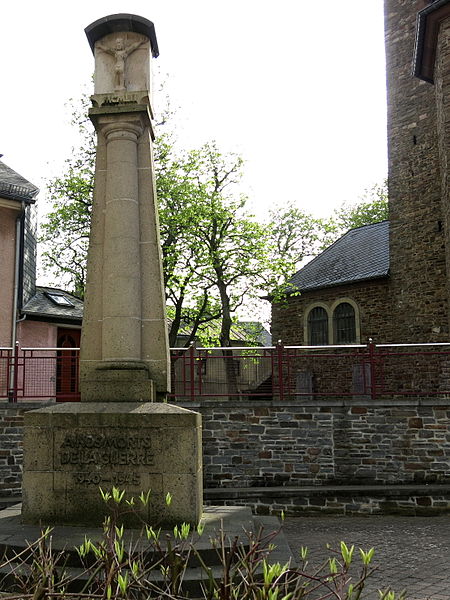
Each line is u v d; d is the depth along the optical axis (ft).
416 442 39.45
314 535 30.73
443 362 55.72
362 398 43.70
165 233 66.69
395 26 72.18
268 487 39.52
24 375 41.65
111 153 23.34
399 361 57.57
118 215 22.86
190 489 19.80
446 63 55.47
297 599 7.29
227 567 7.66
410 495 37.29
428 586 20.90
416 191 67.26
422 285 65.16
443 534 30.68
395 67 71.41
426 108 67.82
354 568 23.36
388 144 70.74
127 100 23.61
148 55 24.47
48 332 63.67
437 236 64.59
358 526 33.47
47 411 20.97
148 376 22.38
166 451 20.06
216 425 40.57
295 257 118.93
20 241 60.18
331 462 39.99
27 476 20.61
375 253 74.59
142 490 19.94
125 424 20.38
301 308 75.97
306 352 71.87
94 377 22.25
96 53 24.61
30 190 59.00
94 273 23.17
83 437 20.52
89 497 20.17
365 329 69.46
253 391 43.47
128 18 24.03
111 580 7.82
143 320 22.81
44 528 19.44
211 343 76.07
